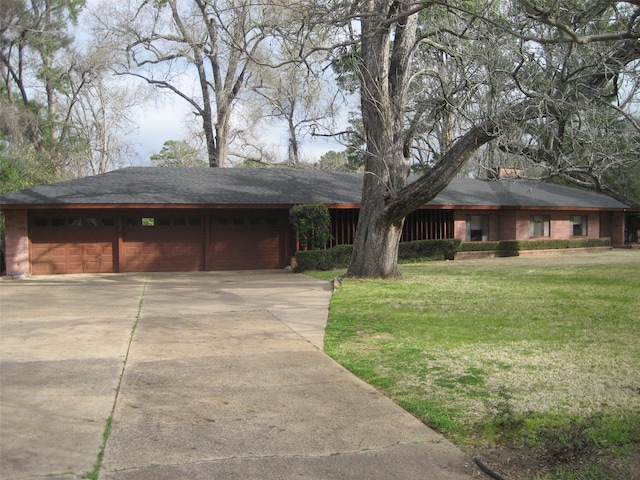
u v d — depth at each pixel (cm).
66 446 460
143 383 641
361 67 1575
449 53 1543
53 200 1884
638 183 2358
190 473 414
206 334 920
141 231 2067
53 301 1309
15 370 694
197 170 2436
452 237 2650
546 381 629
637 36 525
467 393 595
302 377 668
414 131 1669
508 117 1255
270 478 408
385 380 648
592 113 1166
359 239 1678
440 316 1050
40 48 3469
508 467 422
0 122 3133
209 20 3028
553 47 1059
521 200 2800
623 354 745
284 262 2198
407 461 439
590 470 409
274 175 2480
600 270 1827
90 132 4175
